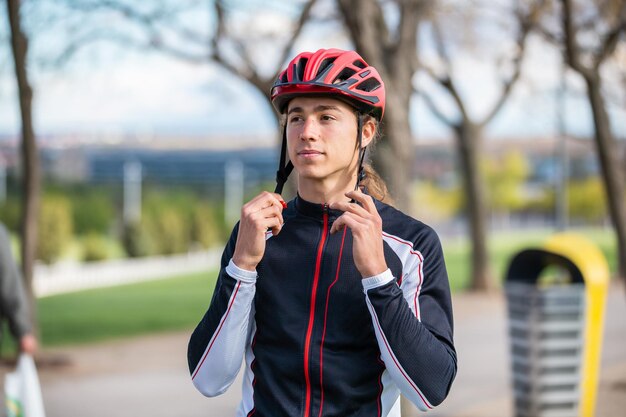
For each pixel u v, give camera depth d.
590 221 62.09
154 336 14.64
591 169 59.50
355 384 2.62
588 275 6.85
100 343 13.80
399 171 6.81
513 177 64.94
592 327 6.92
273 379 2.66
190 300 21.38
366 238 2.53
